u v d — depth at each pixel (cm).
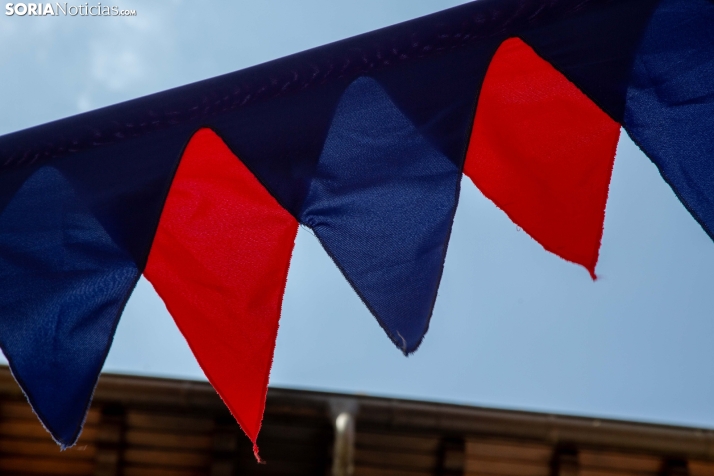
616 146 324
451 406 487
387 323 273
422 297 276
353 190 297
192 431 499
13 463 502
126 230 296
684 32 328
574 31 325
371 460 503
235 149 303
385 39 313
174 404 483
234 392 287
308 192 298
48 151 308
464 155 297
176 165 304
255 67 310
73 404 274
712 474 511
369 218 292
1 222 299
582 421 495
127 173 306
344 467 430
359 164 301
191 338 293
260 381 287
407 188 295
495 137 333
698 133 317
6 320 284
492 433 490
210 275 302
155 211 297
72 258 294
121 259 293
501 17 317
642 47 324
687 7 331
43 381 277
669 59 324
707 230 309
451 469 500
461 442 498
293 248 303
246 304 298
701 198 312
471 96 308
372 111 310
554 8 322
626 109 318
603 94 317
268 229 307
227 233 308
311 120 309
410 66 317
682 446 497
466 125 302
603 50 323
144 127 310
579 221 317
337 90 314
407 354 268
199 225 310
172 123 311
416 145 302
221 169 317
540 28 324
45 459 502
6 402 491
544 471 512
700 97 320
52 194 304
